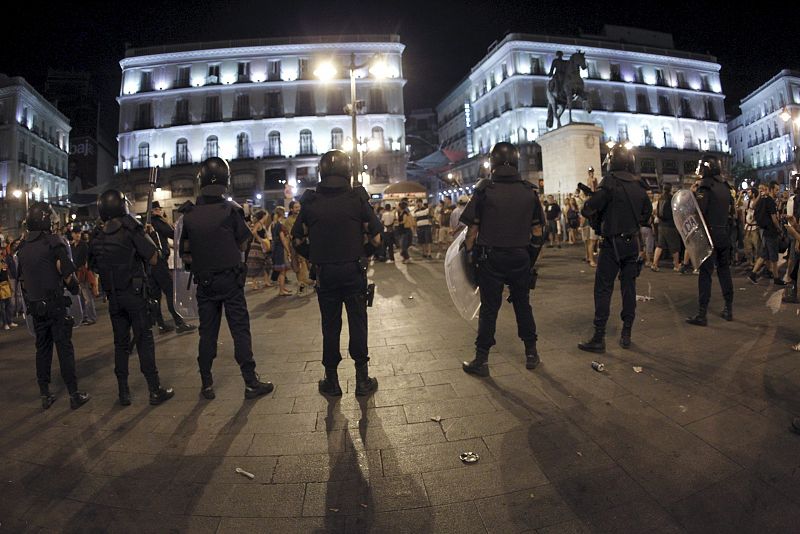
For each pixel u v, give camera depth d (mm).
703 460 2566
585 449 2746
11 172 40875
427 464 2688
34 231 3852
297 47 43469
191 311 5703
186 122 43344
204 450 2977
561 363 4184
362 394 3729
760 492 2281
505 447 2818
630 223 4312
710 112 56969
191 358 5066
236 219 3900
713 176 5109
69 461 2922
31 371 4949
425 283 9461
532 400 3443
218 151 43156
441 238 15812
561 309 6316
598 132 17172
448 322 5980
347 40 44031
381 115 43469
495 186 3924
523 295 4035
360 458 2789
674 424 2969
